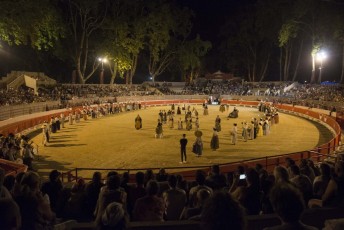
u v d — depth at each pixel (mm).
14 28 44375
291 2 75500
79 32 71188
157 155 27078
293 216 3453
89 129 40594
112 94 70688
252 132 34094
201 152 26734
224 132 38125
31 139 34438
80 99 60625
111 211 4492
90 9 66938
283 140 33656
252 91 83062
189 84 91125
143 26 74812
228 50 92750
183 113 58062
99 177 8906
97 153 27797
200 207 6867
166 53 86188
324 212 5152
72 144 31500
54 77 78750
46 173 22016
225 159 25781
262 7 80938
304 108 54750
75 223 5000
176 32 87125
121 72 73812
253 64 92812
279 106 63844
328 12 70250
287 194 3494
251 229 4855
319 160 20109
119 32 70812
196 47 86750
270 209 6852
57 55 66688
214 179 10109
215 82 92062
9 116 40562
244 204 7293
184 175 17891
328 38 73000
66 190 9234
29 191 4984
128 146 30500
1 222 4129
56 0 60562
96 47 72375
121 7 73188
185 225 4801
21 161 20578
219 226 3164
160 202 6969
